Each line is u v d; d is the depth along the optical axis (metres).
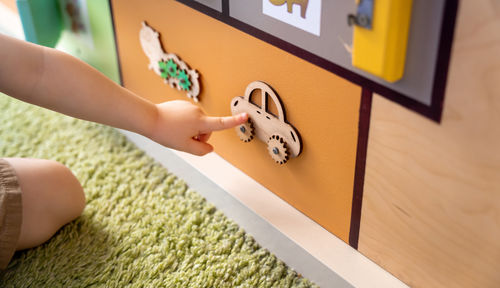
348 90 0.64
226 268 0.82
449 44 0.51
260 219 0.84
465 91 0.52
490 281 0.61
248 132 0.83
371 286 0.73
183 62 0.90
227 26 0.77
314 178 0.77
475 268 0.62
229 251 0.85
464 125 0.54
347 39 0.60
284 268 0.83
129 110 0.76
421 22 0.52
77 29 1.12
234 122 0.81
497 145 0.52
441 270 0.66
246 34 0.75
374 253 0.75
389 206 0.68
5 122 1.14
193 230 0.88
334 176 0.74
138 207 0.93
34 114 1.16
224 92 0.85
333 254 0.77
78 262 0.84
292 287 0.80
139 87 1.06
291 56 0.69
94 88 0.75
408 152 0.61
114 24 1.01
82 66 0.75
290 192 0.84
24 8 1.06
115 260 0.84
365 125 0.64
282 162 0.79
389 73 0.55
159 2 0.88
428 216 0.63
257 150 0.86
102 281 0.81
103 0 1.00
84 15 1.08
